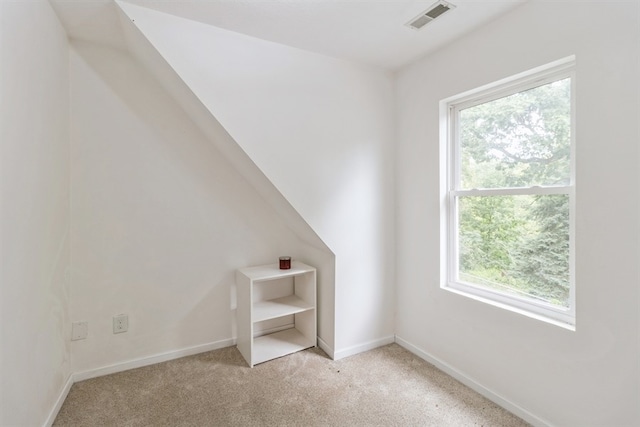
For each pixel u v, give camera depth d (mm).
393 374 2141
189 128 2340
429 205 2262
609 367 1362
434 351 2254
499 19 1770
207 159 2410
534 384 1645
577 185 1459
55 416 1692
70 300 1981
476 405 1819
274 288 2738
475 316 1947
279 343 2545
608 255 1360
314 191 2209
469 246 2098
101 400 1842
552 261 1647
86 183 2025
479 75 1887
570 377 1497
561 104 1598
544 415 1605
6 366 1189
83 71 2006
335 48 2131
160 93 2238
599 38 1365
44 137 1562
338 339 2357
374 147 2461
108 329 2115
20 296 1303
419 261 2363
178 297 2338
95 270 2066
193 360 2311
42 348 1535
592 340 1415
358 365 2256
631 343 1299
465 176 2115
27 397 1368
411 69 2379
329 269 2393
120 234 2135
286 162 2100
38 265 1489
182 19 1771
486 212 1982
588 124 1413
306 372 2160
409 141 2420
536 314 1686
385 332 2578
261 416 1727
